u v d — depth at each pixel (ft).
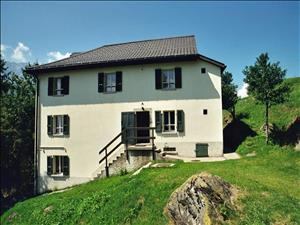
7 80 99.60
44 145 67.72
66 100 67.26
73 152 65.57
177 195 32.53
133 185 39.99
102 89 65.21
